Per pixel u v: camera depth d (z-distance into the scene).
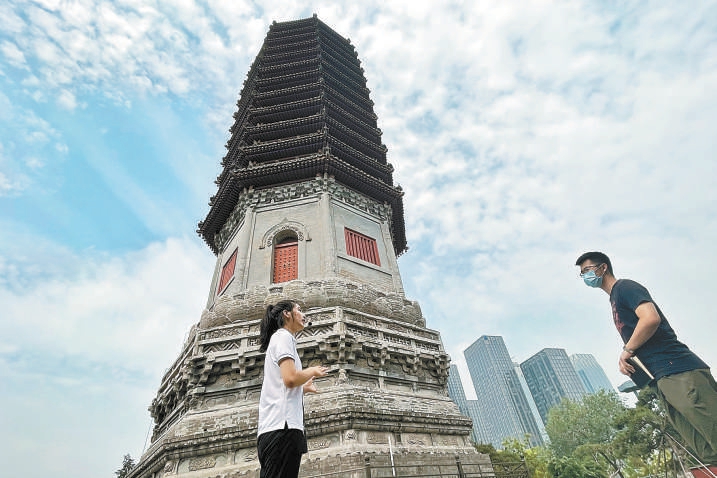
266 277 19.70
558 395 113.06
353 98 34.16
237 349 15.51
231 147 31.16
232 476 12.56
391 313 18.72
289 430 4.13
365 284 19.33
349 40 43.03
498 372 189.75
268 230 21.95
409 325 18.48
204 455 13.29
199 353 15.62
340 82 33.81
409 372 17.12
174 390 16.72
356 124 30.39
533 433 155.88
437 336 19.50
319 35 38.50
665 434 4.70
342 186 24.33
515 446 56.97
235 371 15.37
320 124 27.61
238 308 17.55
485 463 15.00
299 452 4.10
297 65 33.56
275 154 25.70
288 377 4.22
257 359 15.28
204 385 15.18
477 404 193.12
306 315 16.38
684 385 4.41
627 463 25.38
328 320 16.00
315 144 25.59
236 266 20.52
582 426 60.50
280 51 36.81
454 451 15.10
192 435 13.47
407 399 15.77
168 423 16.89
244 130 28.39
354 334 15.94
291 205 23.08
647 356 4.84
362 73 39.72
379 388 15.60
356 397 14.06
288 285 17.95
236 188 24.69
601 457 50.06
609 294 5.55
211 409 14.52
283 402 4.32
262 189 24.25
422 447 14.40
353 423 13.32
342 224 22.50
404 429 14.49
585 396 63.00
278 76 33.84
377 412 13.98
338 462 12.13
